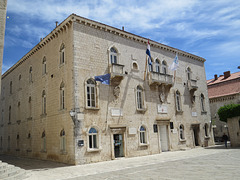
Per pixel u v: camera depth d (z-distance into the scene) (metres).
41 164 19.94
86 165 17.98
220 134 41.06
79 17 20.78
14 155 30.52
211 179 10.16
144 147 23.69
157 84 26.70
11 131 32.38
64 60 21.42
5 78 37.16
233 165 13.93
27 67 29.53
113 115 21.72
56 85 22.41
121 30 24.14
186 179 10.46
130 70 24.47
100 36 22.44
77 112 19.17
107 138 20.75
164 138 26.97
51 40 24.25
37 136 25.05
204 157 19.20
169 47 29.89
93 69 21.16
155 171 13.27
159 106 26.50
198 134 31.38
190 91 31.88
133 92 24.12
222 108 30.06
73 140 18.81
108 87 21.94
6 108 35.28
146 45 27.08
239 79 41.06
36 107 26.00
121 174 13.02
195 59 34.56
